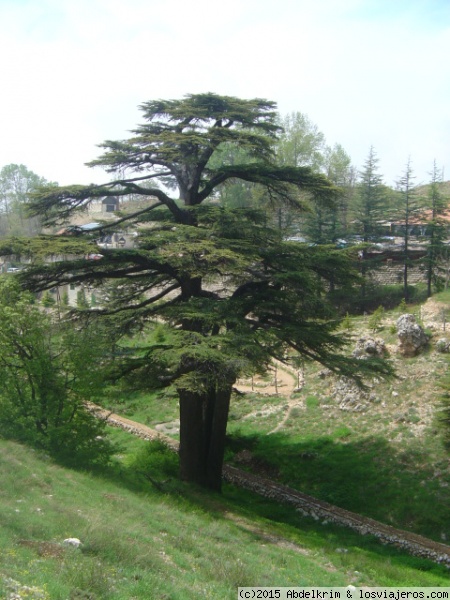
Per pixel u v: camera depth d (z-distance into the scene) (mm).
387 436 27078
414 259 48469
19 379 19578
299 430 29594
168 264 21656
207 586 11188
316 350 22297
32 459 16641
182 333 19547
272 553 16000
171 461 26109
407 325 31594
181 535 14273
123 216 24922
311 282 20922
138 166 22516
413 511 22453
